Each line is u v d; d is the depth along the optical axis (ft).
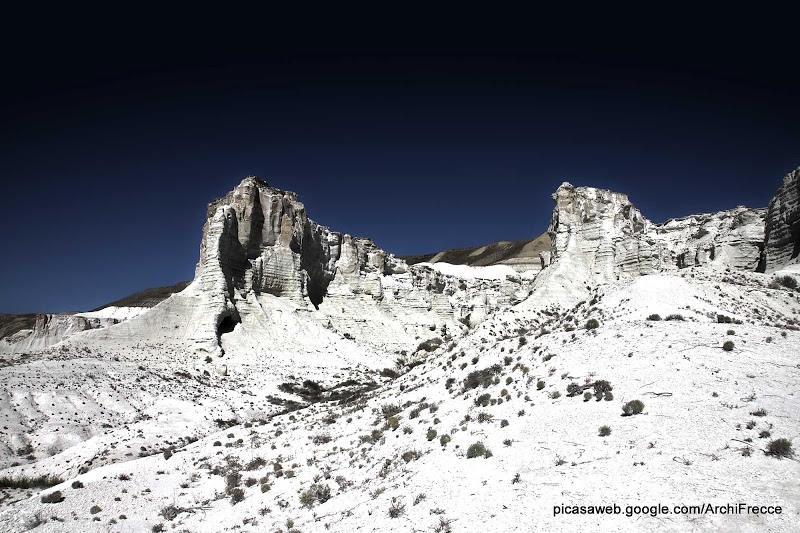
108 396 155.74
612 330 90.27
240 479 84.07
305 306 263.70
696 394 62.69
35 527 71.00
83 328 298.35
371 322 299.17
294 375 208.85
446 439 66.85
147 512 76.43
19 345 274.77
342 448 85.97
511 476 52.80
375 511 54.44
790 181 179.22
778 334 83.30
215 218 237.66
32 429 131.75
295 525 59.62
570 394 70.54
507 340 116.37
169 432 133.28
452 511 48.75
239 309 232.53
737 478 44.39
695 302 108.99
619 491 45.52
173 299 221.05
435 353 171.73
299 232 274.36
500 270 557.74
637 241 184.75
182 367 197.88
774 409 56.08
